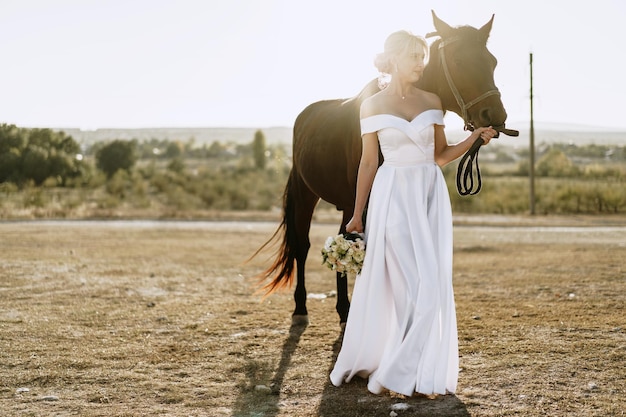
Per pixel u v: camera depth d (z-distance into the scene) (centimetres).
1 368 478
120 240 1556
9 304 724
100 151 4141
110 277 942
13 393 424
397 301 405
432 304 389
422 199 408
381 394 411
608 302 700
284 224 664
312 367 476
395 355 390
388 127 409
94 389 432
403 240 404
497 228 2111
